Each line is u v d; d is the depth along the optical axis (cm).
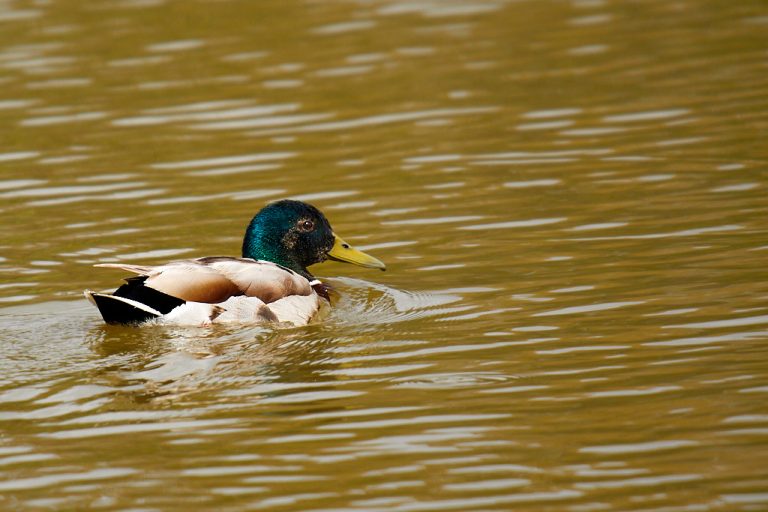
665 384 1091
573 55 2361
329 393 1102
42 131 2050
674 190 1702
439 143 1956
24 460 981
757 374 1101
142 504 905
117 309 1266
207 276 1291
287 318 1311
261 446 994
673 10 2639
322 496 909
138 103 2169
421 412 1052
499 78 2253
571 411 1042
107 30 2581
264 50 2433
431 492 909
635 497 893
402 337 1256
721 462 938
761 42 2372
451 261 1502
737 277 1371
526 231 1588
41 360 1194
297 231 1466
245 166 1884
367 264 1473
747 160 1795
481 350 1205
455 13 2670
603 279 1400
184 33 2555
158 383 1131
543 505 886
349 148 1947
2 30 2598
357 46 2453
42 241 1608
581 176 1789
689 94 2116
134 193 1781
